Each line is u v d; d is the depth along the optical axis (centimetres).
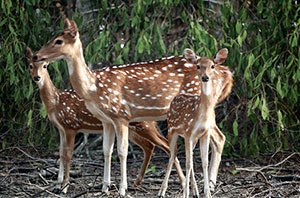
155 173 1423
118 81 1245
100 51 1524
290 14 1509
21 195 1221
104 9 1563
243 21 1497
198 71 1067
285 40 1502
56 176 1418
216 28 1566
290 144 1549
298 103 1575
